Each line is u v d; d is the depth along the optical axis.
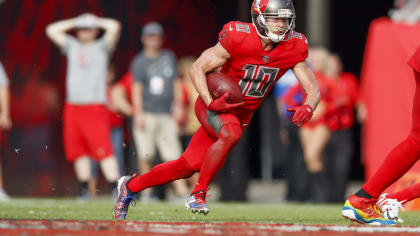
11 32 54.28
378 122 31.94
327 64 37.22
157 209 27.53
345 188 37.84
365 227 18.34
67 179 51.84
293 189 40.47
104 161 36.78
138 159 39.34
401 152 19.84
